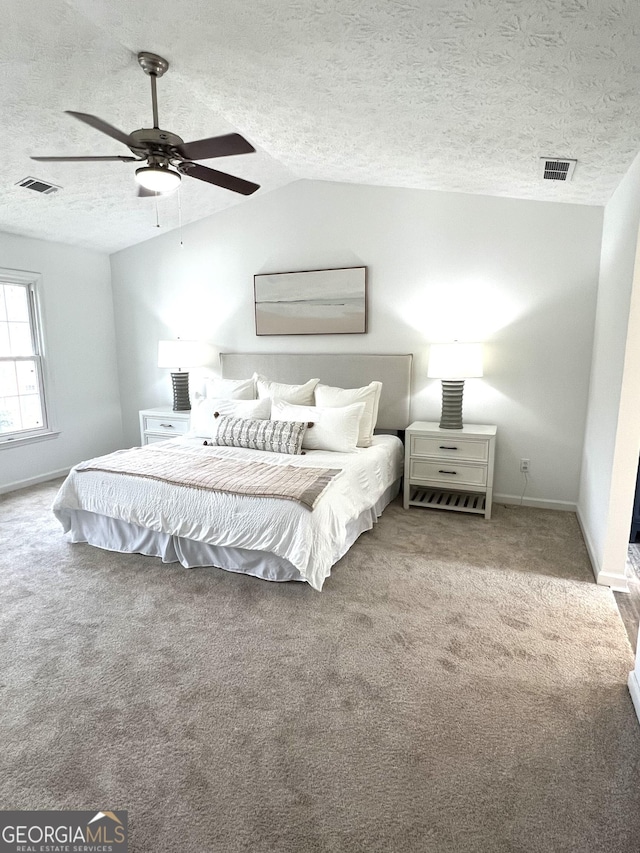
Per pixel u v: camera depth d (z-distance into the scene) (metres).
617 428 2.64
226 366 4.95
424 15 1.70
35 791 1.52
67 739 1.72
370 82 2.26
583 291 3.67
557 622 2.41
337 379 4.47
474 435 3.69
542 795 1.50
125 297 5.47
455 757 1.64
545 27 1.64
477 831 1.39
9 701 1.91
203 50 2.28
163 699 1.91
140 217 4.60
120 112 2.97
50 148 3.19
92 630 2.37
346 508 2.96
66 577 2.90
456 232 3.97
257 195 4.62
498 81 2.04
